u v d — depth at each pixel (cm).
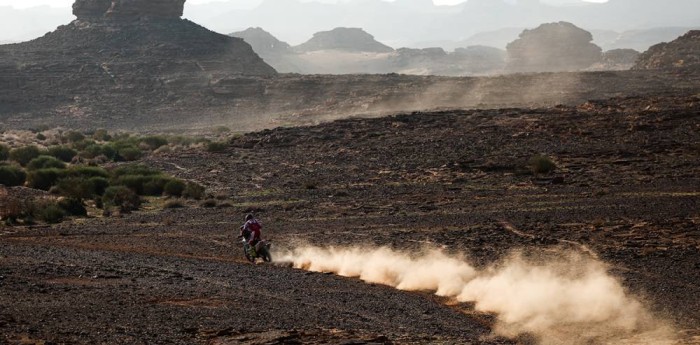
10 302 3569
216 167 14700
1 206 8812
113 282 4381
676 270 5203
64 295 3841
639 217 7706
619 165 12431
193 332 3156
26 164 15888
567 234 6900
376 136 17650
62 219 8800
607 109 19838
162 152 18050
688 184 10100
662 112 17600
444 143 15962
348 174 13025
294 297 4278
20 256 5366
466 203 9450
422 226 7731
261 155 16250
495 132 17088
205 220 8669
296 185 11925
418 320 3806
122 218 8938
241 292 4312
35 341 2772
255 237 5878
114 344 2842
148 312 3522
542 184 10838
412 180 12044
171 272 4953
